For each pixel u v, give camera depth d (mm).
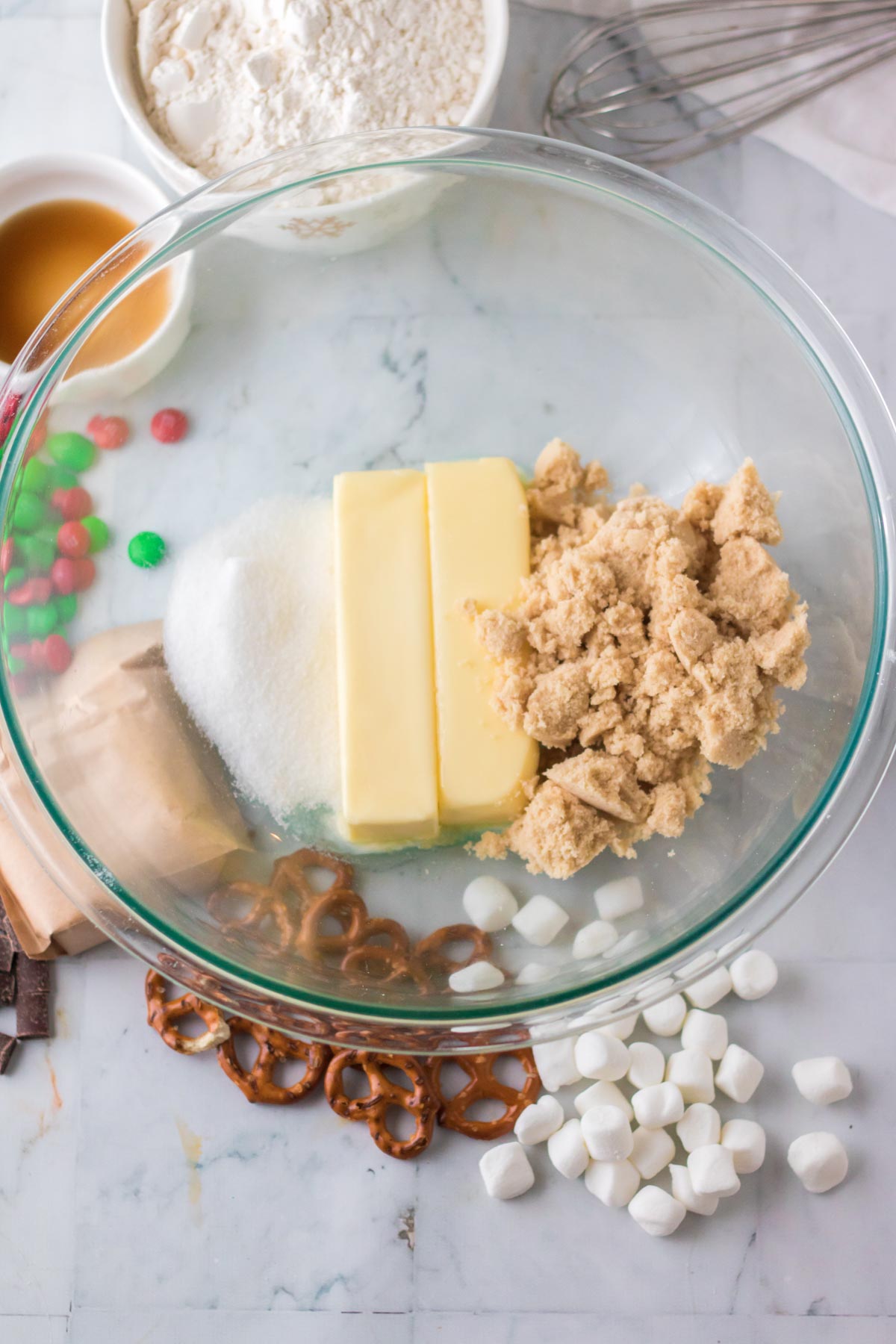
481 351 661
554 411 659
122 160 679
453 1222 626
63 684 625
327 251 650
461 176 629
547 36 680
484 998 608
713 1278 624
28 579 627
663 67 685
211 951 604
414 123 637
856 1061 637
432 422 659
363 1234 626
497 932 624
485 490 620
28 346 615
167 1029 624
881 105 673
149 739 621
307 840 626
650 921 616
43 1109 634
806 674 610
